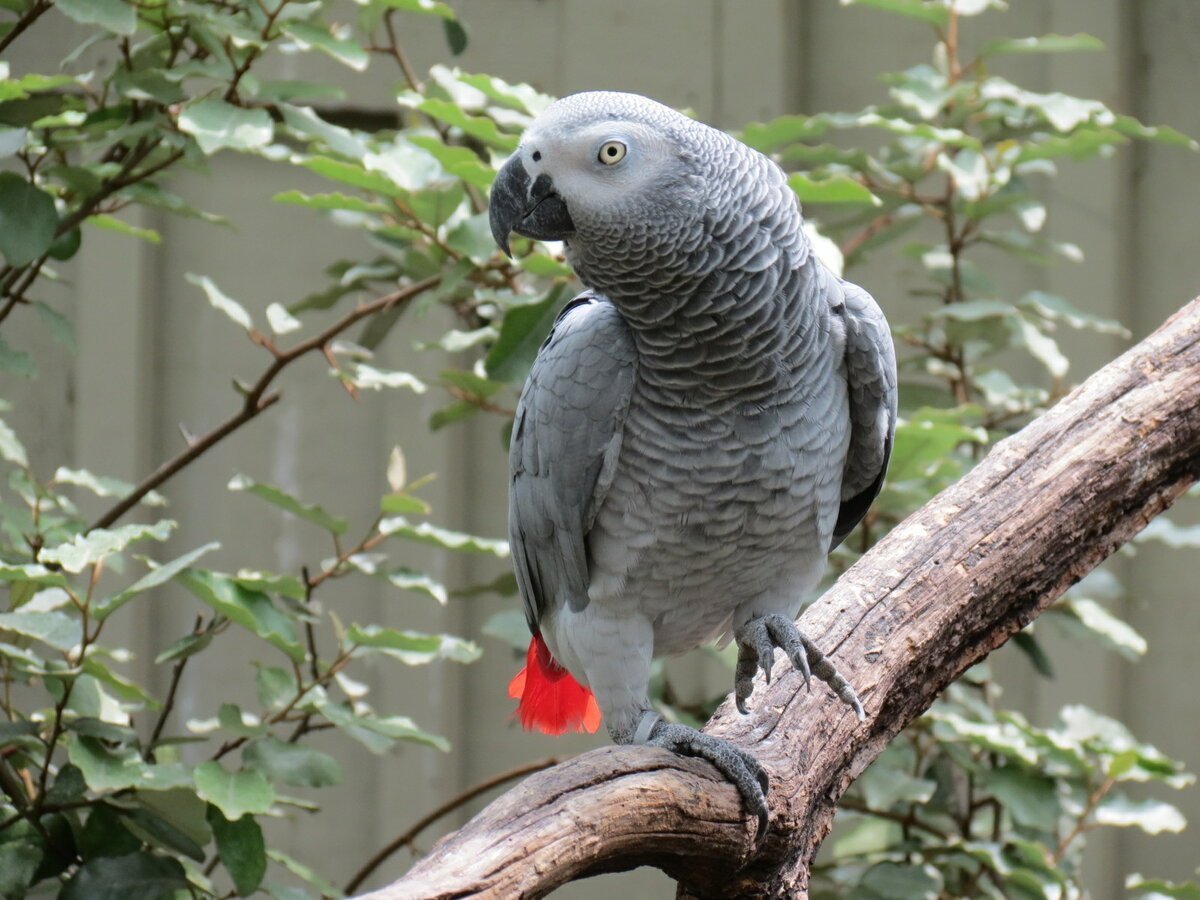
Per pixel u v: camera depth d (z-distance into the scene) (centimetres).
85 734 406
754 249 380
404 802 750
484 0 749
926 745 573
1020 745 480
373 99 743
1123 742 531
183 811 422
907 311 745
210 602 413
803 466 399
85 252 742
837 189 457
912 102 541
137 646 739
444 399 741
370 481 756
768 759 373
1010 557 418
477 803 764
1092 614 525
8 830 427
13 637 454
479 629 761
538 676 490
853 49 743
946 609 411
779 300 384
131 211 736
